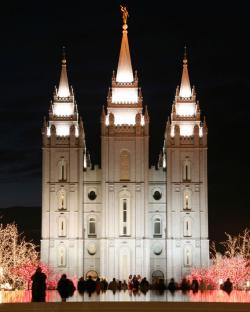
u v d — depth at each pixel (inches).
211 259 6535.4
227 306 2110.0
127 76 6205.7
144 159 6018.7
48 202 5994.1
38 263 5595.5
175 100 6230.3
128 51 6289.4
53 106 6156.5
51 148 6058.1
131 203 5974.4
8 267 5162.4
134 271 5890.8
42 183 6023.6
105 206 5954.7
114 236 5930.1
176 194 6028.5
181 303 2185.0
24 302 2151.8
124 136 6043.3
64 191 6018.7
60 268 5910.4
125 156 6038.4
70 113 6156.5
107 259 5900.6
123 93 6161.4
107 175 5994.1
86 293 3376.0
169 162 6063.0
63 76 6259.8
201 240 5979.3
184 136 6102.4
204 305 2132.1
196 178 6063.0
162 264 5979.3
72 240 5944.9
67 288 2317.9
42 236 5944.9
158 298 2829.7
